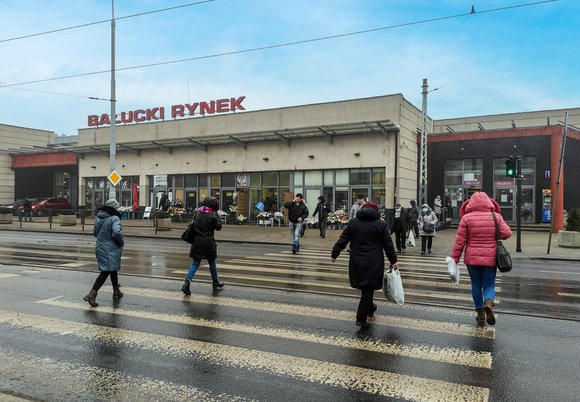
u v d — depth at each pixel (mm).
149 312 6789
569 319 6629
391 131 25312
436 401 3908
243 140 29453
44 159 41000
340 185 27078
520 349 5270
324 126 25453
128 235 21859
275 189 29172
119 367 4645
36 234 22719
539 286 9547
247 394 4027
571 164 26500
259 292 8273
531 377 4449
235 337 5613
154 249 15828
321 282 9320
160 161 33438
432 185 28891
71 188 40844
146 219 33062
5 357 4922
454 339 5613
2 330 5883
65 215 27859
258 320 6375
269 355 4992
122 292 8094
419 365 4734
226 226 27797
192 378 4375
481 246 6180
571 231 17781
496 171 27422
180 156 32562
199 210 8336
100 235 7387
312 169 27766
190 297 7816
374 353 5082
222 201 31188
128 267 11328
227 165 30656
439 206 27203
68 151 36844
